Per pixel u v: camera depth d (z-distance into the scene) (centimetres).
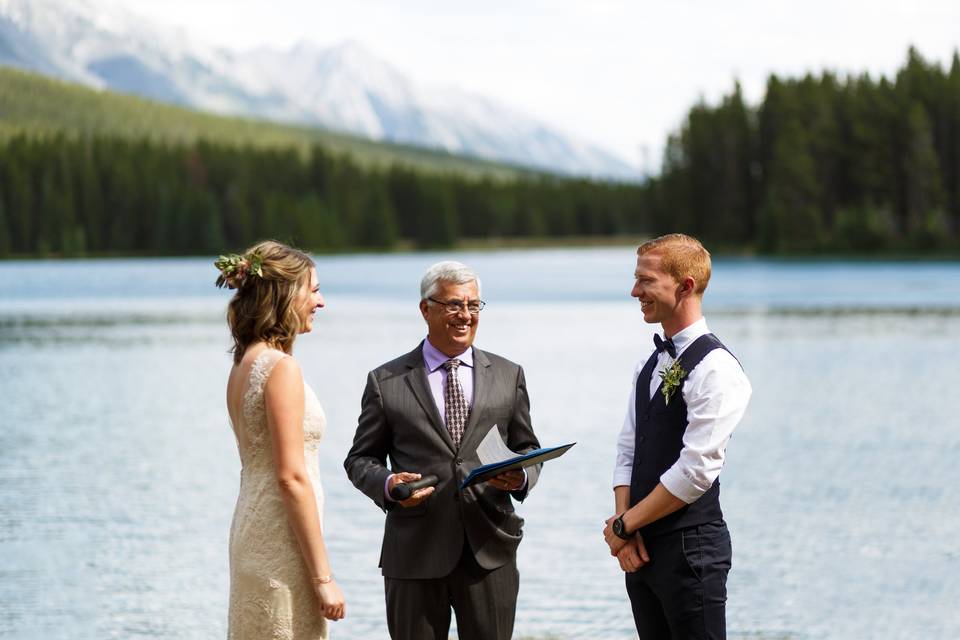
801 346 5181
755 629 1402
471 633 919
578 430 2892
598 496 2144
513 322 6825
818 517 1970
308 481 795
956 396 3469
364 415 940
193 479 2328
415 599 912
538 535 1872
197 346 5512
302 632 806
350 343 5466
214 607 1511
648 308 874
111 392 3788
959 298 8856
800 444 2681
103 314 8125
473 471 848
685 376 842
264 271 820
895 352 4841
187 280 14588
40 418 3209
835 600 1513
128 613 1480
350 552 1772
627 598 1541
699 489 818
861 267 16575
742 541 1823
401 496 859
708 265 870
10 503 2111
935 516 1966
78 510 2050
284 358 803
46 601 1523
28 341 5856
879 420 3023
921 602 1498
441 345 941
